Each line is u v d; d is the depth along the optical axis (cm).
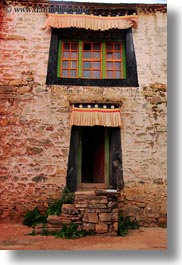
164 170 764
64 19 794
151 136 778
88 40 837
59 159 751
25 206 726
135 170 758
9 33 814
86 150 902
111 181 757
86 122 739
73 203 675
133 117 784
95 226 597
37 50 808
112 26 799
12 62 797
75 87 788
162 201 746
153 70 815
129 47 819
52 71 795
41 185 736
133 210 735
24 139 757
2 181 736
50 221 606
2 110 770
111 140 779
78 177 762
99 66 827
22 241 544
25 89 782
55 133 763
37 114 771
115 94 790
